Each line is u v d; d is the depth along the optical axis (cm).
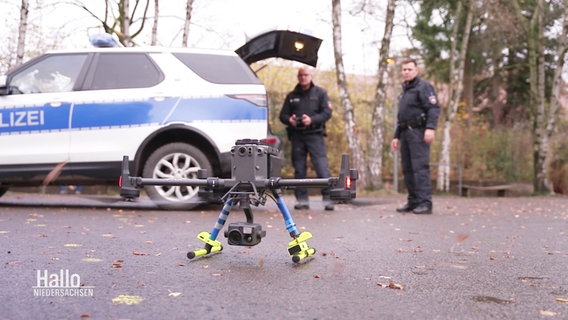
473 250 481
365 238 540
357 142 1388
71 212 732
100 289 311
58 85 794
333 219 721
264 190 391
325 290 320
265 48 925
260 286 325
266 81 1911
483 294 320
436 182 2114
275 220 685
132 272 356
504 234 602
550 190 1814
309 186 383
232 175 390
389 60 1414
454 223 711
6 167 781
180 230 564
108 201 913
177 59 796
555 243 535
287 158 1716
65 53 804
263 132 783
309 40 912
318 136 898
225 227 590
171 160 789
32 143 781
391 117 2166
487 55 2400
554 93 1755
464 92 2572
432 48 2452
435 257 439
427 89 853
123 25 1489
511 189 1952
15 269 357
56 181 788
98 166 775
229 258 410
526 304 299
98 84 789
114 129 777
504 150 2262
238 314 269
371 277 358
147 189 780
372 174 1398
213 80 790
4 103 786
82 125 777
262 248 457
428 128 846
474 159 2283
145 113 777
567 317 276
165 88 783
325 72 2088
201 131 772
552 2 1889
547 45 2291
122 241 482
